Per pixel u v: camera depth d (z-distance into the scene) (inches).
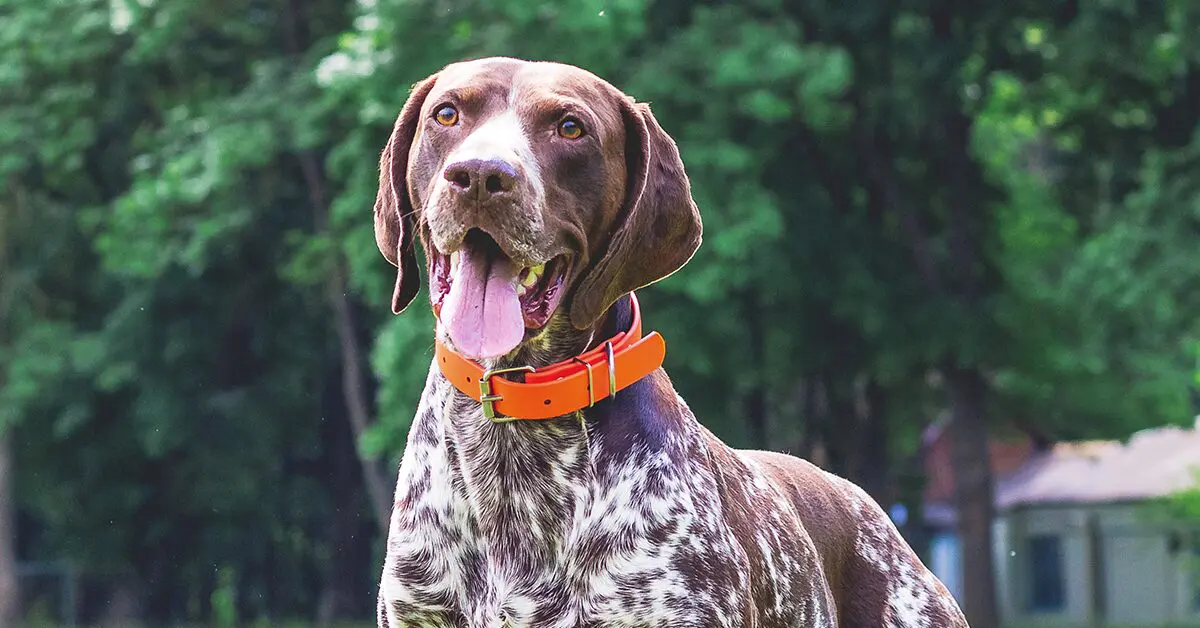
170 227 934.4
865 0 838.5
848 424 970.7
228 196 953.5
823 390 1009.5
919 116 883.4
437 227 170.1
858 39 861.8
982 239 913.5
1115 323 844.6
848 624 221.1
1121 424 1080.8
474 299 171.3
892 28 861.8
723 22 798.5
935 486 1812.3
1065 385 935.0
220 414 1240.2
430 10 788.0
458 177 167.6
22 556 1582.2
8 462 1248.2
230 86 1047.0
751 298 876.0
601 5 778.2
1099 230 877.2
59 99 976.3
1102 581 1688.0
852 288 848.3
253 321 1219.2
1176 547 1584.6
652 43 831.7
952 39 855.7
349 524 1357.0
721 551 181.3
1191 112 907.4
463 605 180.9
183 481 1286.9
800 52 788.6
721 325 800.3
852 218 885.8
